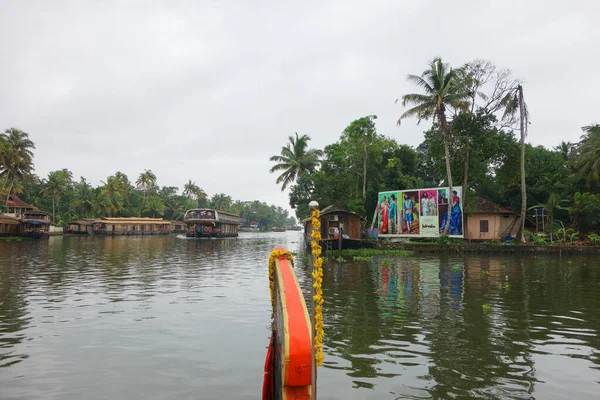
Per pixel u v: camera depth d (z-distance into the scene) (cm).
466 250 2961
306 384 356
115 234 7894
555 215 3669
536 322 934
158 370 655
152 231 8644
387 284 1497
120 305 1144
